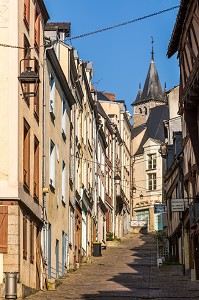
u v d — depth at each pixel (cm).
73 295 2669
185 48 3066
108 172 6912
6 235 2448
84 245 4841
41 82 3045
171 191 4928
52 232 3291
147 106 14712
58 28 3784
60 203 3572
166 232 5812
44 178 3073
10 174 2491
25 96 2647
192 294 2766
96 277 3534
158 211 4984
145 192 9662
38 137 2967
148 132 10488
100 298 2584
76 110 4375
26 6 2758
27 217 2661
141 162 9850
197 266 3484
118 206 7731
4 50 2553
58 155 3519
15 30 2562
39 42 3042
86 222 4938
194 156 3281
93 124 5516
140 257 5009
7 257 2438
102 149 6362
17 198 2470
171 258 4569
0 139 2512
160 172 9606
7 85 2538
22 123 2605
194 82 2761
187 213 3775
